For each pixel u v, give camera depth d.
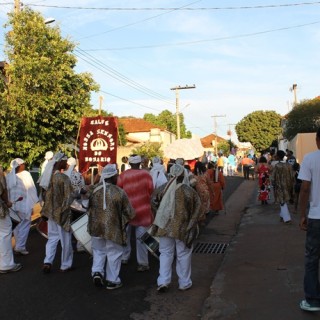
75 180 8.57
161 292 6.30
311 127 32.22
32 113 12.09
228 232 11.00
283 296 5.60
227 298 5.70
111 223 6.33
